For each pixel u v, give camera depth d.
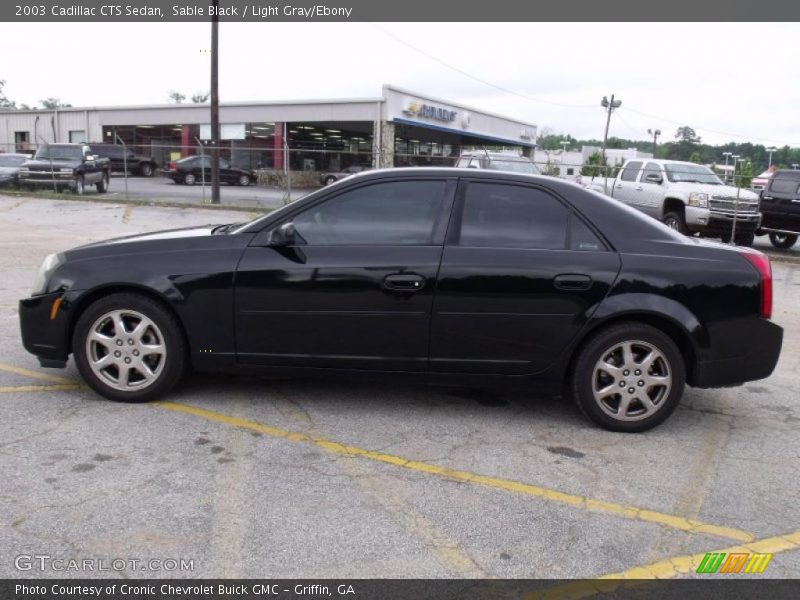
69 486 3.55
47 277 4.69
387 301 4.40
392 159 28.94
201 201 23.28
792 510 3.61
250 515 3.34
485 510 3.48
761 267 4.48
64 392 4.92
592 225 4.48
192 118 39.91
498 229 4.48
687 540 3.28
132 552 3.01
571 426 4.66
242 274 4.47
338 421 4.59
